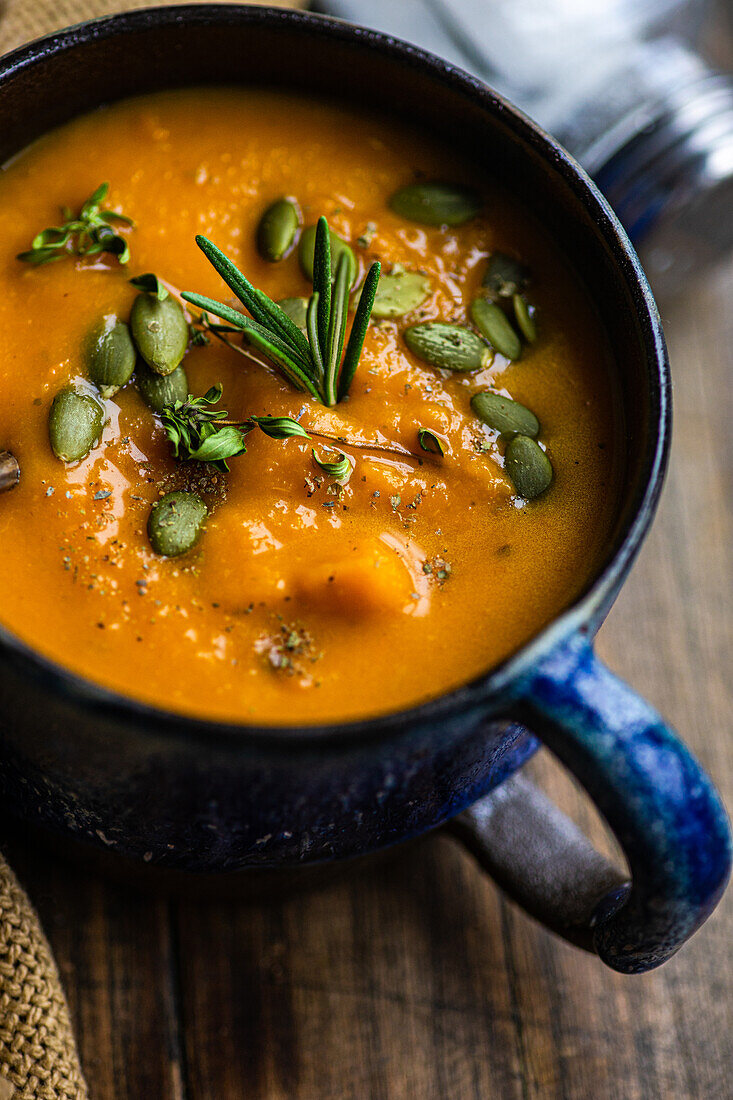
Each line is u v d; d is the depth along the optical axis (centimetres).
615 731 30
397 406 35
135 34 35
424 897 42
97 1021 40
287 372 35
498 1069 41
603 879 37
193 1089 40
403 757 31
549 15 44
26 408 34
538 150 35
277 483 34
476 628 33
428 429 35
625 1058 41
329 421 34
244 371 35
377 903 41
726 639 45
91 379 35
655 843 30
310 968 41
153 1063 40
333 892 41
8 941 37
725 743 44
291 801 31
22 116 36
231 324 35
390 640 33
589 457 35
